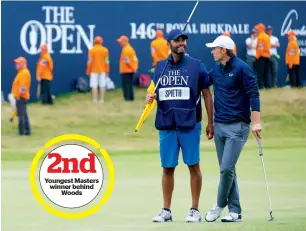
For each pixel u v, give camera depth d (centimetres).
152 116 4659
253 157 3388
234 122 1900
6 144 4009
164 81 1936
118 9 5097
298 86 5181
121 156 3531
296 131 4384
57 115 4631
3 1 4950
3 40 4938
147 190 2512
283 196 2367
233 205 1944
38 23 4997
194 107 1928
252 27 5203
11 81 4906
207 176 2820
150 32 5119
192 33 5147
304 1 5278
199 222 1931
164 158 1948
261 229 1805
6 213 2120
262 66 5081
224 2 5172
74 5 5050
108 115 4612
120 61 4922
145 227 1869
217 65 1922
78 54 5034
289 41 5169
